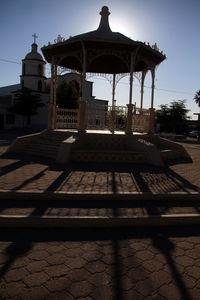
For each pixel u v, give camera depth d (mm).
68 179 5539
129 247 3164
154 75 10609
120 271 2596
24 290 2209
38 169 6496
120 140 9188
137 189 5055
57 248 3037
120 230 3680
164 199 4809
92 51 9164
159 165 7914
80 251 2990
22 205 4137
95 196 4562
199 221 4059
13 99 36000
